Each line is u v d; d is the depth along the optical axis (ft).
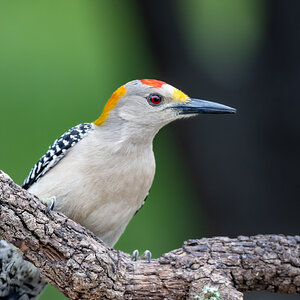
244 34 53.78
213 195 43.75
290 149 42.37
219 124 43.04
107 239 31.01
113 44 57.16
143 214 57.31
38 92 62.34
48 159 30.58
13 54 64.90
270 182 42.86
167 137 58.18
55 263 25.77
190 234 50.67
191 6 47.52
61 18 66.85
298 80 41.98
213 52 48.01
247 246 27.45
